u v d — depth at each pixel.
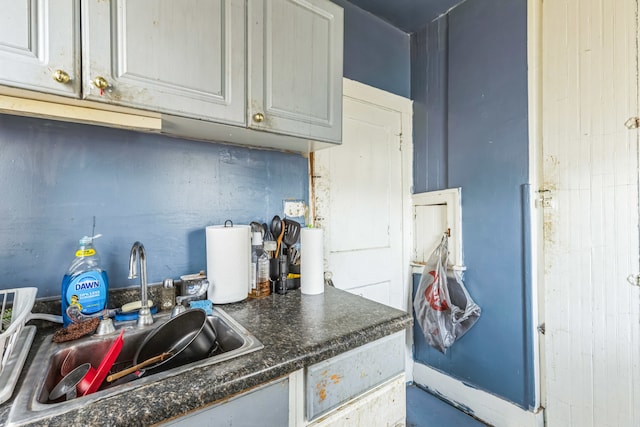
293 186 1.53
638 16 1.23
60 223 1.00
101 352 0.88
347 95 1.77
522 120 1.56
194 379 0.65
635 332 1.26
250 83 1.02
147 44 0.82
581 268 1.39
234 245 1.15
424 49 2.03
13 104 0.74
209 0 0.93
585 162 1.38
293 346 0.80
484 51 1.72
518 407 1.57
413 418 1.74
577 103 1.40
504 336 1.63
